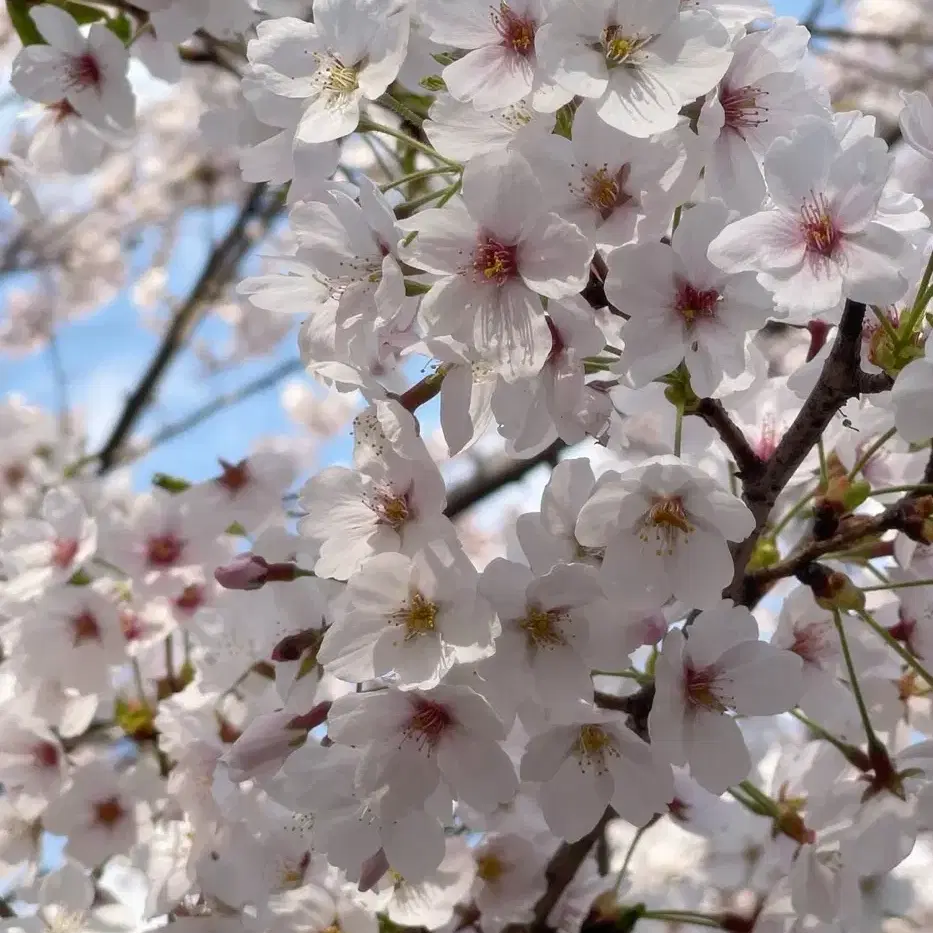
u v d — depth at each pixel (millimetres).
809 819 304
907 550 300
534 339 247
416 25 284
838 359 256
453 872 322
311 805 279
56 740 392
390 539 273
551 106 248
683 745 265
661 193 252
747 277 253
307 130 277
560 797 271
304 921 321
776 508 370
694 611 286
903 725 324
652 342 254
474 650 252
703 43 252
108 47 413
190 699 367
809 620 309
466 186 247
